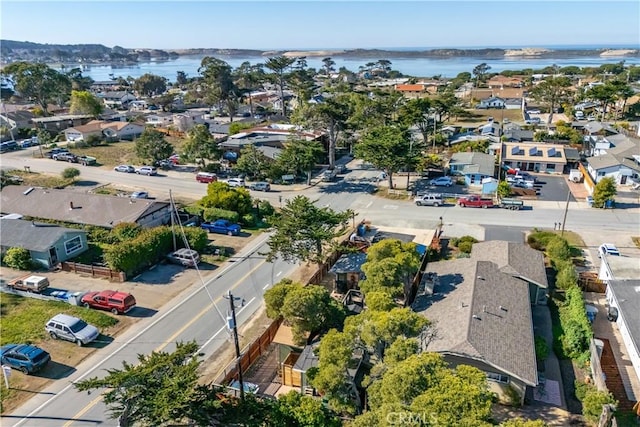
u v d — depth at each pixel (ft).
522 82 601.62
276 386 89.20
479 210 186.60
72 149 295.89
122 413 64.69
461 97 524.93
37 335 104.58
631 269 119.65
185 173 245.86
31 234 142.20
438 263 123.65
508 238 158.61
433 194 199.11
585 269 135.95
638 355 90.12
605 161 219.82
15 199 177.68
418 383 61.16
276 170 224.53
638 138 271.69
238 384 87.25
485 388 62.13
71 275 134.41
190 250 141.79
